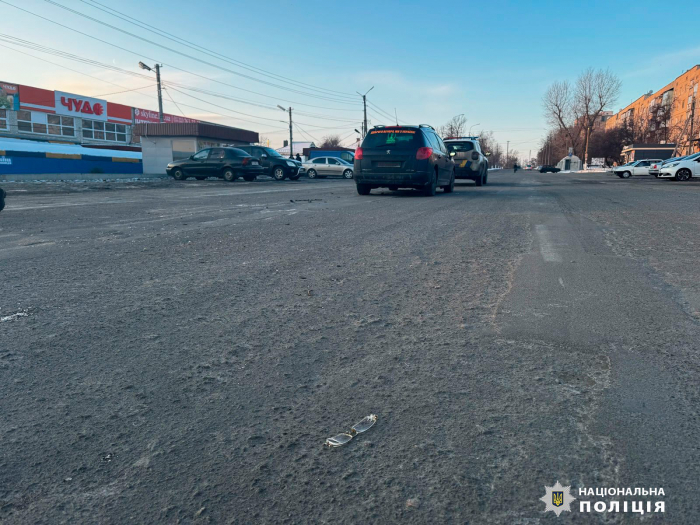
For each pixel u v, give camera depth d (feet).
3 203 24.54
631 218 24.97
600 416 6.08
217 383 6.92
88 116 131.85
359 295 11.19
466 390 6.74
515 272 13.42
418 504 4.60
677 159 83.41
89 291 11.35
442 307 10.36
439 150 41.14
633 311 10.08
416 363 7.59
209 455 5.30
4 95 113.50
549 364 7.55
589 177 114.01
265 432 5.74
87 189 48.39
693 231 20.67
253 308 10.22
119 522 4.37
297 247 16.89
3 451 5.34
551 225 22.43
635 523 4.41
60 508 4.53
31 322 9.25
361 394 6.64
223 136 115.24
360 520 4.41
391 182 37.58
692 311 10.08
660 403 6.39
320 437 5.64
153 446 5.46
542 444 5.51
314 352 8.00
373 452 5.36
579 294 11.31
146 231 20.20
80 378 7.03
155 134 105.40
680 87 232.53
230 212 27.02
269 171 81.15
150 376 7.11
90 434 5.67
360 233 19.93
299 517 4.44
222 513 4.48
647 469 5.10
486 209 29.12
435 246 17.20
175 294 11.16
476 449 5.42
